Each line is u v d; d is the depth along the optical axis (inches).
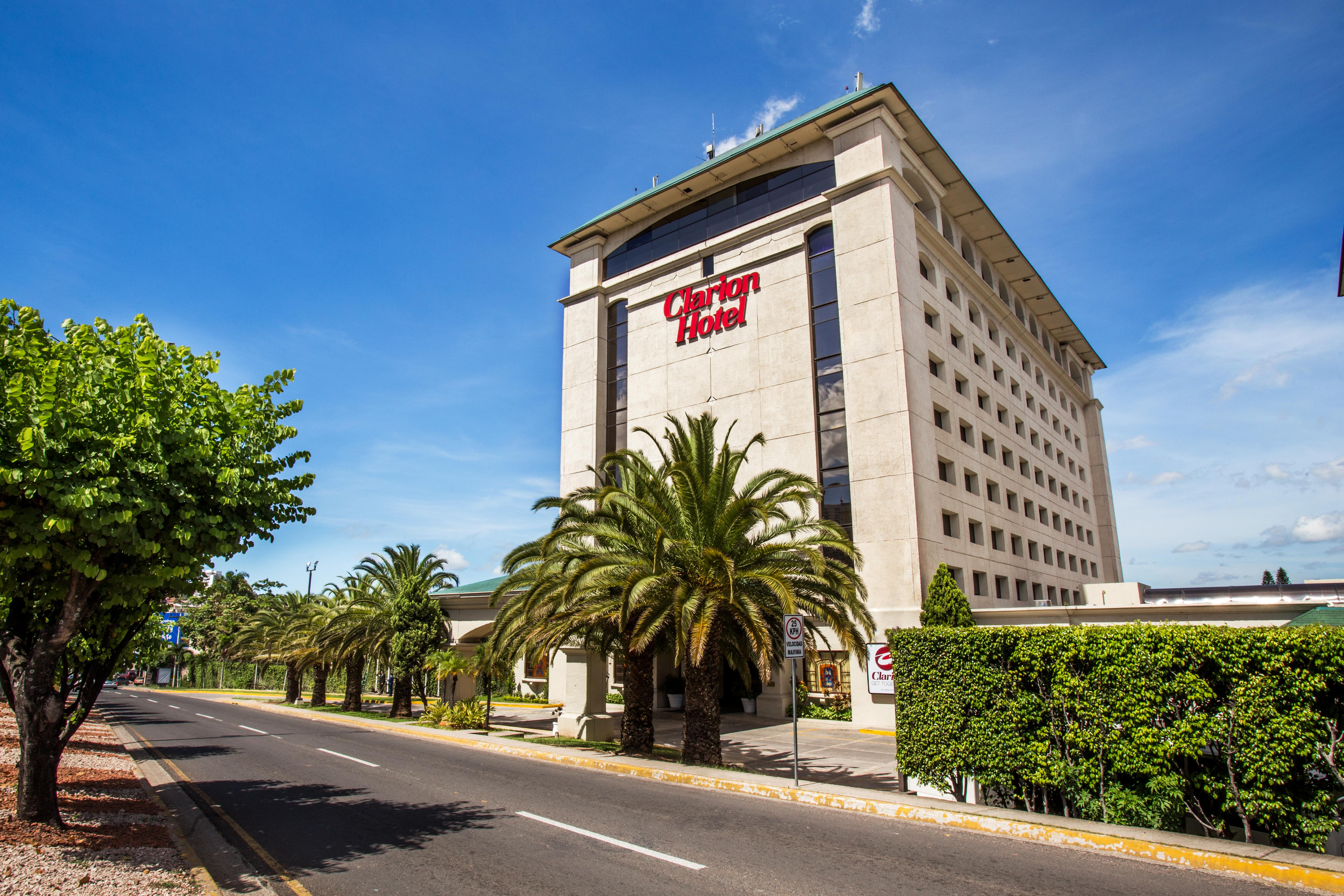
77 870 260.5
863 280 1222.3
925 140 1357.0
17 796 326.0
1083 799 375.6
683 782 542.3
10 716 839.7
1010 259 1740.9
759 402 1331.2
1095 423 2405.3
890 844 342.0
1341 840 314.3
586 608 673.6
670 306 1503.4
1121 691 369.7
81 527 291.1
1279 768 323.9
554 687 1556.3
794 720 490.0
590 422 1579.7
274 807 428.5
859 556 663.8
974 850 331.0
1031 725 400.2
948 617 981.2
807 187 1359.5
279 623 1820.9
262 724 1084.5
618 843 342.3
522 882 281.7
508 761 669.9
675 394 1456.7
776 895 266.7
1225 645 344.2
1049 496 1841.8
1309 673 324.5
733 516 626.5
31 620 356.2
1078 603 1895.9
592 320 1635.1
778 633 666.2
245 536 362.6
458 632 1556.3
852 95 1311.5
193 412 337.4
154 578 332.8
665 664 1403.8
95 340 339.0
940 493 1200.2
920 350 1227.9
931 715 436.8
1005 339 1749.5
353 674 1375.5
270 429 368.8
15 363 301.9
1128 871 298.0
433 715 1050.7
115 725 1008.2
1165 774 353.1
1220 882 284.0
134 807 405.1
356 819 394.9
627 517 693.9
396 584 1264.8
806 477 685.9
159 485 313.9
